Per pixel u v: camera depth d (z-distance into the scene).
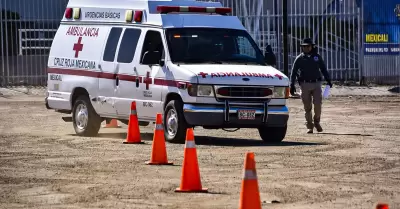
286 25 63.50
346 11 71.38
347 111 55.47
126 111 39.56
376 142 37.31
